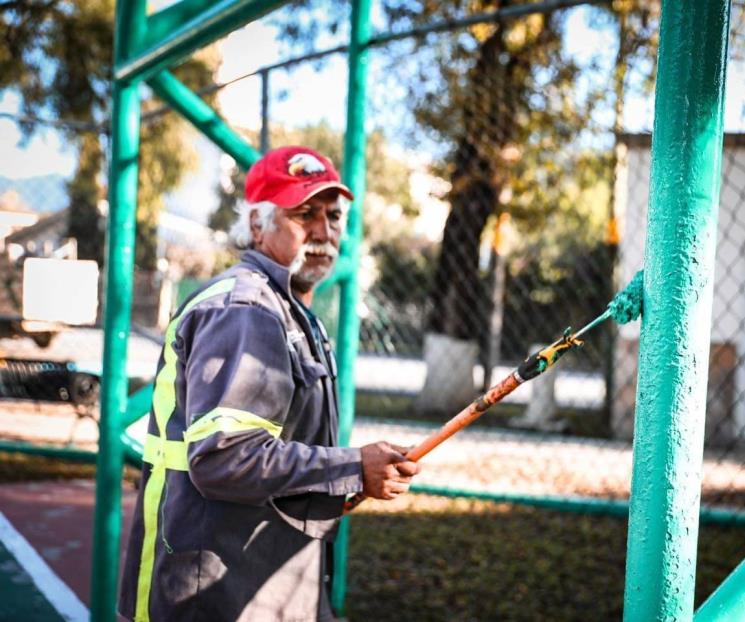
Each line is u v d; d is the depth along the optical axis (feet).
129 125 9.29
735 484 23.18
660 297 3.68
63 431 27.96
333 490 5.31
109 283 9.19
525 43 29.53
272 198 6.33
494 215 40.45
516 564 15.84
